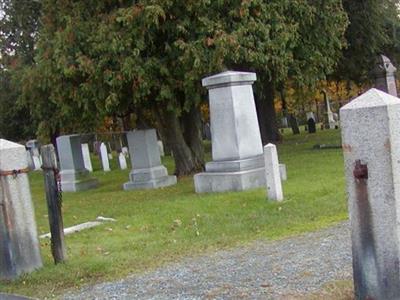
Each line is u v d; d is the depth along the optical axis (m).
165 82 16.62
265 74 18.91
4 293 6.62
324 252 6.82
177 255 7.73
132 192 15.97
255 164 13.06
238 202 11.27
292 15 18.62
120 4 16.58
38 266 7.36
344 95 43.38
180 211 11.11
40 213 13.59
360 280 4.79
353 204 4.76
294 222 9.05
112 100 16.17
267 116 30.25
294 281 5.82
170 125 18.47
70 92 17.20
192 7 15.82
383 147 4.52
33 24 25.14
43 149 7.54
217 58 15.67
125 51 15.95
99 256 7.97
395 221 4.54
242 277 6.23
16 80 22.62
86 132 23.50
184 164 18.61
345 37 25.62
